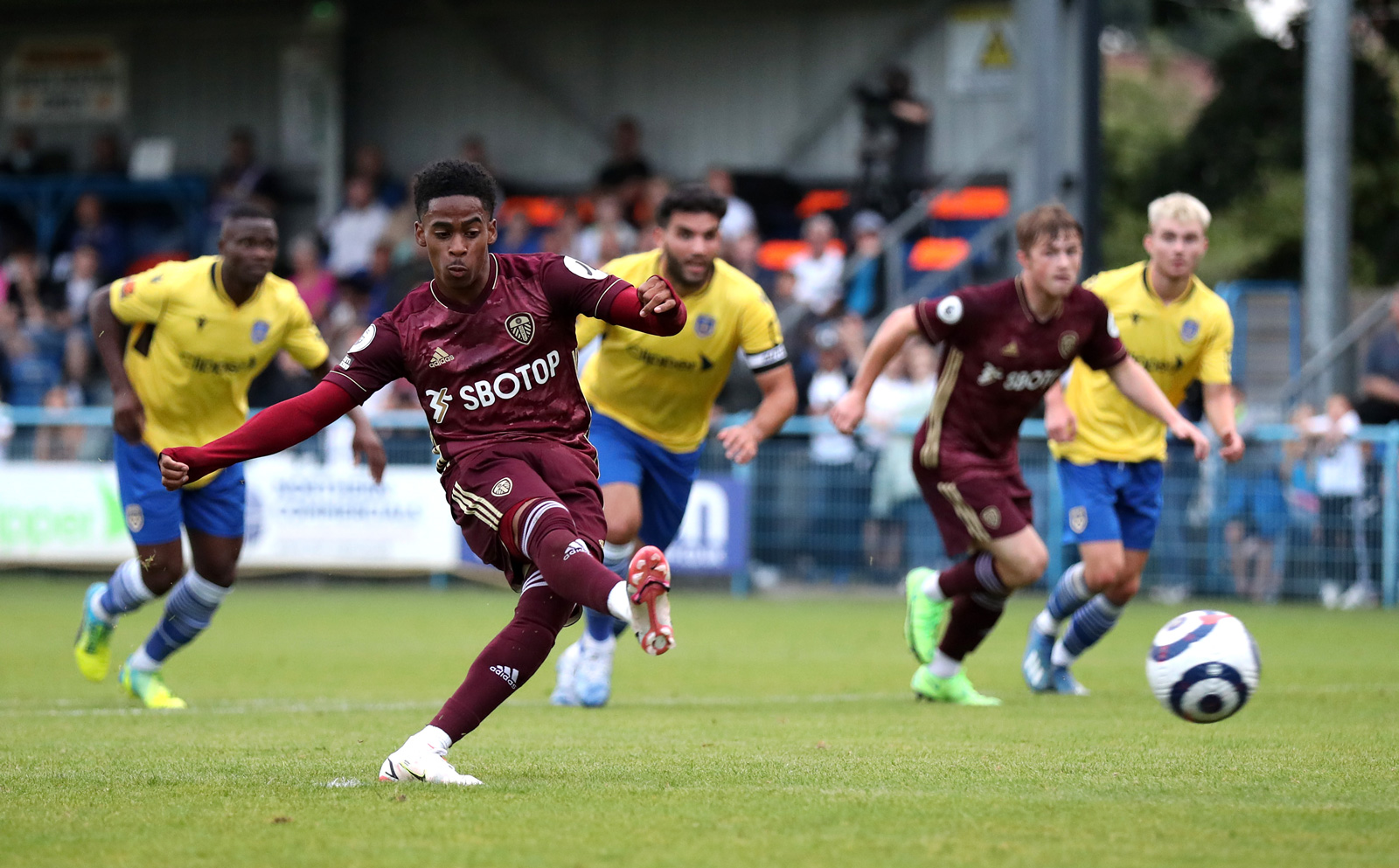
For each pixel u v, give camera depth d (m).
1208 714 14.63
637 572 10.55
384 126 59.69
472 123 58.88
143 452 20.73
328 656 27.42
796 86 55.69
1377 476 39.59
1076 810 11.14
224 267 20.75
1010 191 49.94
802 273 46.78
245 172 57.50
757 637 31.47
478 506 12.14
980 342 19.33
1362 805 11.46
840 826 10.48
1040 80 46.06
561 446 12.44
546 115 58.22
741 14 56.03
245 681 23.61
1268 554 40.31
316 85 59.06
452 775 12.18
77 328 52.47
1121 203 84.69
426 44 59.06
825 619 35.84
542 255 12.56
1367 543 39.66
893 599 41.50
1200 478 40.75
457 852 9.58
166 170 60.59
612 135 57.56
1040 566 19.34
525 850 9.65
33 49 62.16
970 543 19.83
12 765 13.84
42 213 59.84
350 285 51.44
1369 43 70.00
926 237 51.00
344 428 44.06
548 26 58.00
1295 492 40.06
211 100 60.78
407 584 44.56
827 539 42.44
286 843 9.89
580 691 20.27
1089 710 19.39
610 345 20.95
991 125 52.94
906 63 54.12
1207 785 12.48
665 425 21.31
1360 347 53.78
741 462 20.19
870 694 21.88
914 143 51.69
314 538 44.47
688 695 21.84
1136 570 22.16
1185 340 22.22
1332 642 29.70
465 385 12.30
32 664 26.06
